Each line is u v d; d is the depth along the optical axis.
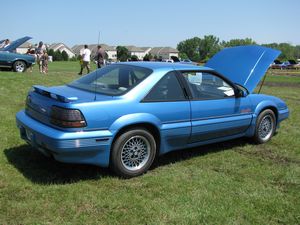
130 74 5.23
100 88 5.10
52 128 4.51
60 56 74.38
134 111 4.80
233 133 6.24
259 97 6.72
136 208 4.04
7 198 4.11
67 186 4.51
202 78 5.72
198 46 130.12
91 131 4.49
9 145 5.92
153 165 5.46
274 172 5.35
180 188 4.62
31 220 3.70
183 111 5.30
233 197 4.43
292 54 128.12
